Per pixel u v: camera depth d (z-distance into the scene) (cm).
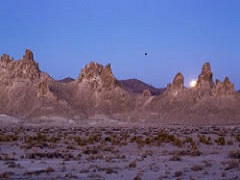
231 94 14000
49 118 12912
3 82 14475
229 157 3947
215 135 7181
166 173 2961
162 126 11312
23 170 3038
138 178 2684
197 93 14212
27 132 7856
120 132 7931
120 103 14300
